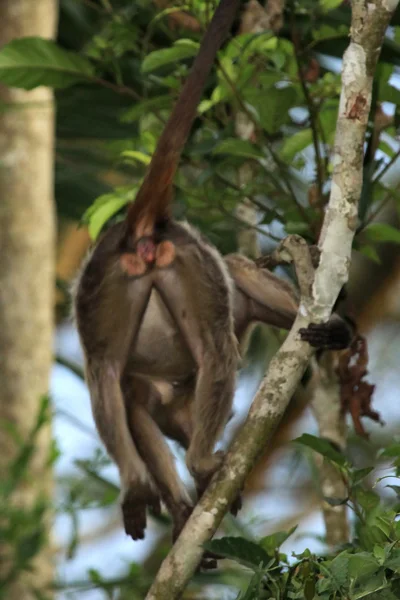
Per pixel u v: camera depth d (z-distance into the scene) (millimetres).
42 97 12289
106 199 10602
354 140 8078
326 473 10680
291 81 10852
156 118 11594
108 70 11375
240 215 12016
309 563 6918
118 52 11148
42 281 11922
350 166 8094
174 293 8812
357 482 7844
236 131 11438
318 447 7992
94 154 14211
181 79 10734
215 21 8703
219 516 7887
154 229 8852
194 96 8609
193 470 8469
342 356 10453
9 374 11539
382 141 11062
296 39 10422
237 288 10250
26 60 10383
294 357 8023
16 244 11852
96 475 9727
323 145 10727
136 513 8859
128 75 12195
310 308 8062
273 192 11195
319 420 11000
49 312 11945
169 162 8656
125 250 8852
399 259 18047
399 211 10875
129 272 8828
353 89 8062
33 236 11938
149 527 16844
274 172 11742
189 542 7820
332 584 6613
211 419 8609
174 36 11891
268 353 14445
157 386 9766
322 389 11008
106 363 9055
